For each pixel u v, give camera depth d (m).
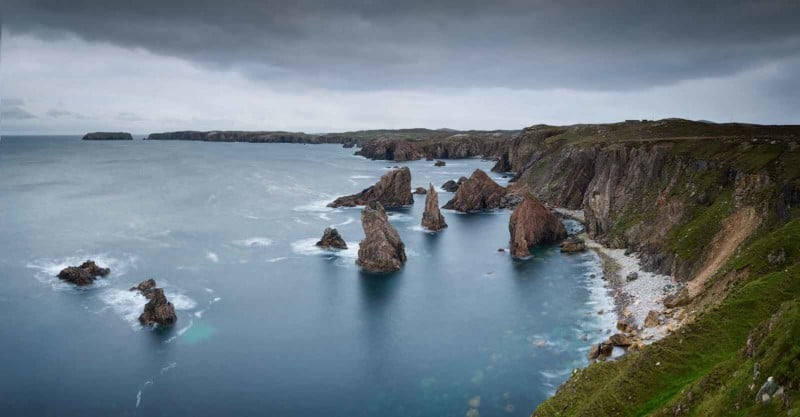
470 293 100.25
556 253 126.50
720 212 101.25
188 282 104.12
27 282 101.31
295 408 63.34
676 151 132.00
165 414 61.84
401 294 100.06
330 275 110.88
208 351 76.69
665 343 55.62
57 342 78.25
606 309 89.69
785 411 35.94
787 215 85.56
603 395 51.84
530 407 62.62
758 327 45.94
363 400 64.88
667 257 101.31
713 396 42.75
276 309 92.25
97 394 65.56
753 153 110.62
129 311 89.25
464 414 61.69
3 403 63.53
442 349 77.69
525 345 78.06
